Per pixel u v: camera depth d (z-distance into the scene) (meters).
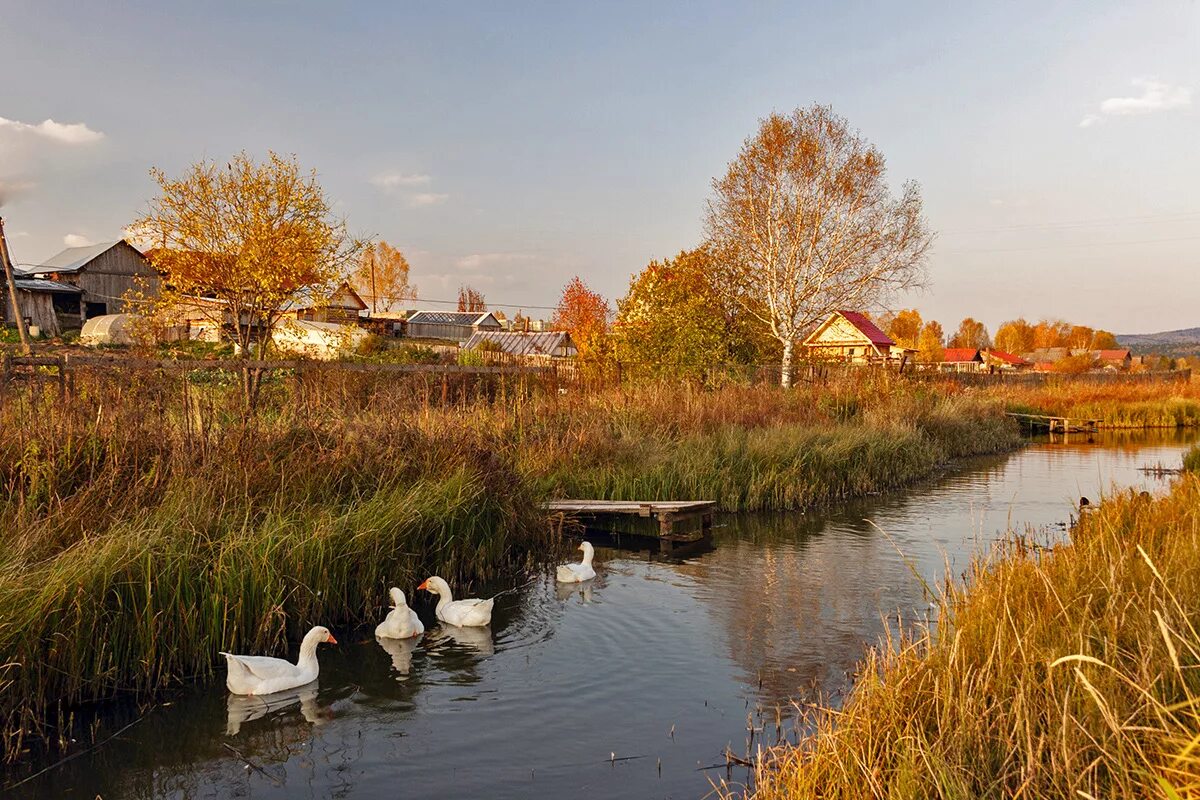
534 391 22.59
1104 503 12.32
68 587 7.25
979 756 4.59
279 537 9.20
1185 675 5.00
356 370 17.56
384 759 6.36
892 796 4.29
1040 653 5.64
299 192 22.61
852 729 5.33
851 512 17.12
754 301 40.22
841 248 37.22
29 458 9.27
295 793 5.86
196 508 9.15
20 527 8.08
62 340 46.38
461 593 10.92
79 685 7.18
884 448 21.23
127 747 6.52
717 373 29.72
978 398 36.06
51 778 6.05
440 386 20.58
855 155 37.22
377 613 9.85
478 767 6.22
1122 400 47.66
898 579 11.67
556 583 11.52
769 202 37.06
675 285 32.44
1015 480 22.25
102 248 58.22
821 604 10.45
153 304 23.14
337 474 11.26
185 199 22.05
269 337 23.67
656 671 8.15
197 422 11.34
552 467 16.41
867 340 57.88
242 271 22.05
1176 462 26.83
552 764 6.26
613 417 20.45
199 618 8.06
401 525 10.65
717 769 6.14
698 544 14.18
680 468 17.06
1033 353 130.12
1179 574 6.83
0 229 29.11
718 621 9.75
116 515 8.78
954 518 16.42
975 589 7.75
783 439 19.62
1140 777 4.02
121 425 10.48
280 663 7.72
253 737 6.72
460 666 8.30
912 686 5.73
